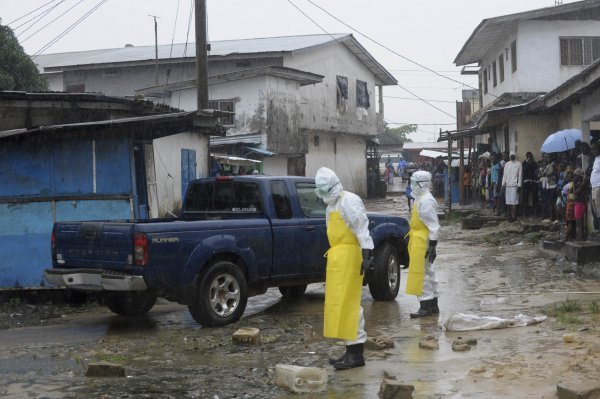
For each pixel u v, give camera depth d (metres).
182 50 40.09
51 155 11.38
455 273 13.23
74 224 8.89
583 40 28.39
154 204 13.29
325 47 40.75
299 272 9.91
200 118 11.31
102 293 8.77
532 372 6.10
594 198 13.80
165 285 8.43
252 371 6.67
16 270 11.29
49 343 8.23
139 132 11.94
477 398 5.50
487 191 28.42
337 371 6.55
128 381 6.42
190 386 6.22
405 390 5.50
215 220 9.05
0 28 23.41
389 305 10.34
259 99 32.66
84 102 12.69
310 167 40.03
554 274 12.48
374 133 47.62
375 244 10.42
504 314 9.02
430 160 56.50
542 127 23.36
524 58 28.56
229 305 9.09
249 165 25.78
